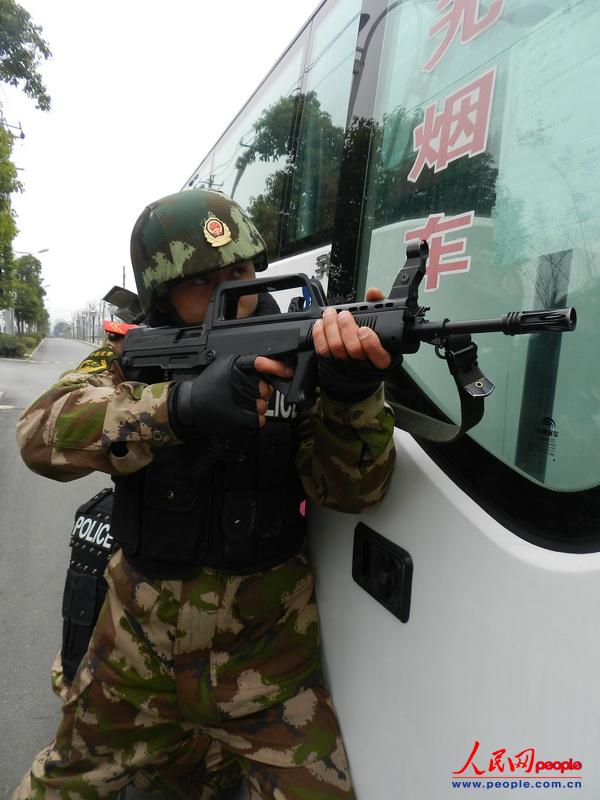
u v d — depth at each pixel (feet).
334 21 5.65
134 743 3.80
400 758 2.89
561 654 2.03
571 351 2.25
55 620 8.79
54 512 13.96
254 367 2.90
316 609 3.90
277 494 3.62
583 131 2.23
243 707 3.50
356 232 3.76
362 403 2.83
